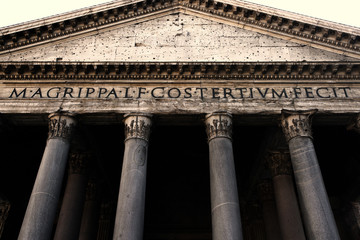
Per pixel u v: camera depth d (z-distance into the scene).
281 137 16.05
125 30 17.03
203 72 15.11
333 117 14.55
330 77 15.21
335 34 16.12
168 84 15.12
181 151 20.58
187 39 16.72
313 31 16.30
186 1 17.81
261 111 14.31
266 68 15.08
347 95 14.84
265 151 17.42
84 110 14.26
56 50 16.17
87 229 17.19
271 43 16.55
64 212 14.87
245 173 20.72
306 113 14.18
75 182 16.02
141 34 16.88
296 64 14.94
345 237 20.72
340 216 21.38
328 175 21.44
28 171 20.70
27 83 15.02
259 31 16.97
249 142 19.16
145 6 17.44
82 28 16.77
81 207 15.55
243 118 14.46
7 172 20.06
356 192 20.34
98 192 18.61
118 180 20.72
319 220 11.74
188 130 18.83
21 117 14.35
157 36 16.81
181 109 14.32
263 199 18.53
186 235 20.20
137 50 16.28
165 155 20.89
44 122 14.62
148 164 21.44
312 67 15.01
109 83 15.08
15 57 15.92
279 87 15.05
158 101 14.56
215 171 12.75
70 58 15.93
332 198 21.77
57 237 14.12
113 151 19.73
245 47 16.42
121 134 18.39
